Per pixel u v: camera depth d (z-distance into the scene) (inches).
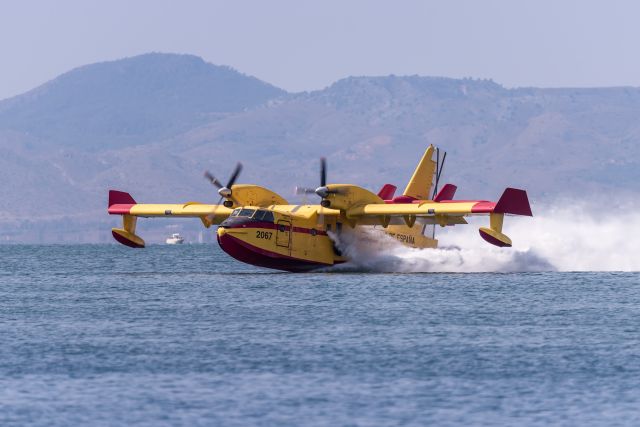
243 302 5152.6
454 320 4411.9
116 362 3464.6
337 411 2837.1
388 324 4284.0
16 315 4739.2
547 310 4766.2
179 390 3070.9
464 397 2974.9
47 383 3161.9
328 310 4763.8
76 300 5452.8
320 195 6530.5
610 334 4001.0
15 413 2829.7
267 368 3356.3
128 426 2711.6
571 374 3245.6
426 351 3622.0
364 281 6309.1
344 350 3651.6
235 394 3019.2
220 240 6368.1
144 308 4960.6
